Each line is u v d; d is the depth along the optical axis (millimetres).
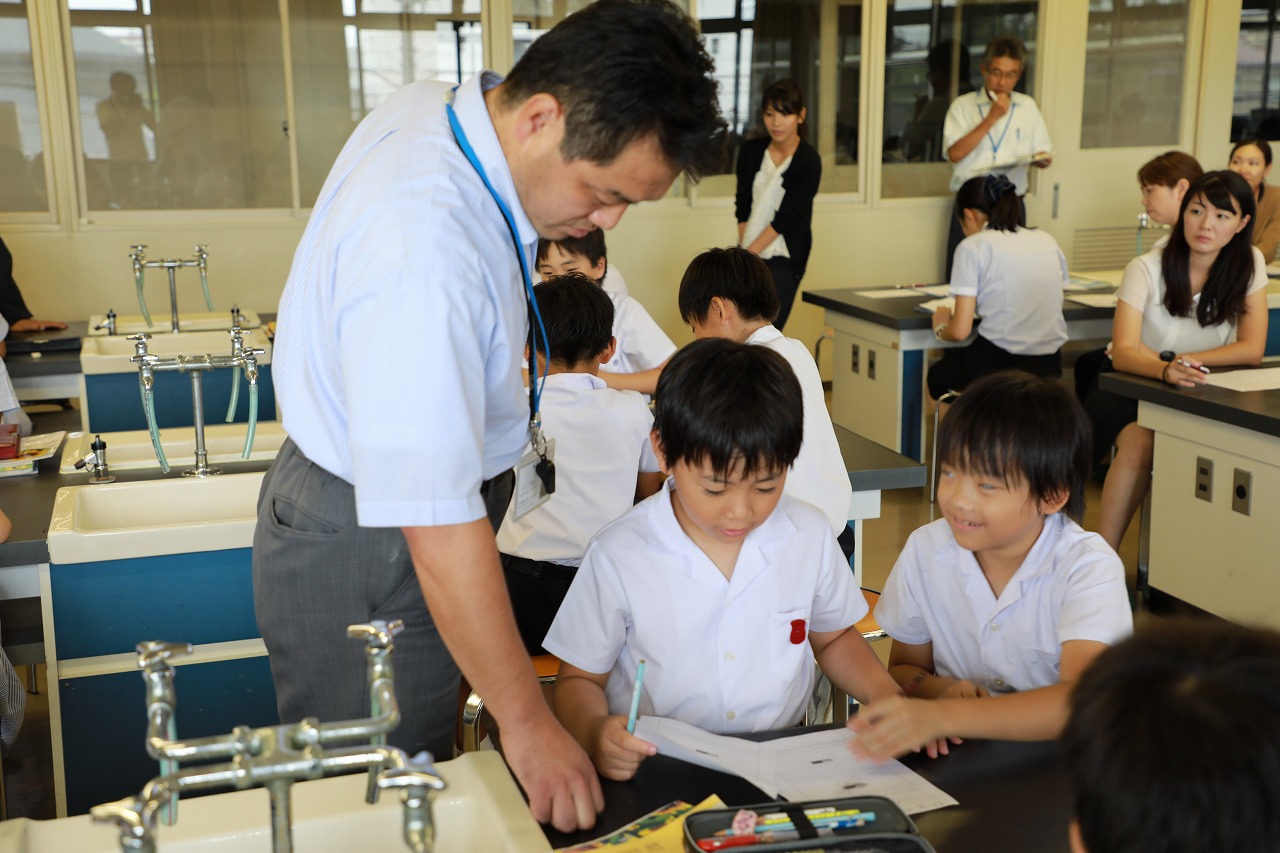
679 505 1420
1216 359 3268
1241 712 615
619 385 3006
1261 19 6566
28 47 5047
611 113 1055
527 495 1510
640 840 1019
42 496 2109
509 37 5695
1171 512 3021
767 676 1415
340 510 1271
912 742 1194
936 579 1596
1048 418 1413
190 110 5344
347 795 1030
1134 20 6363
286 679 1381
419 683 1367
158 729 765
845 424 4738
